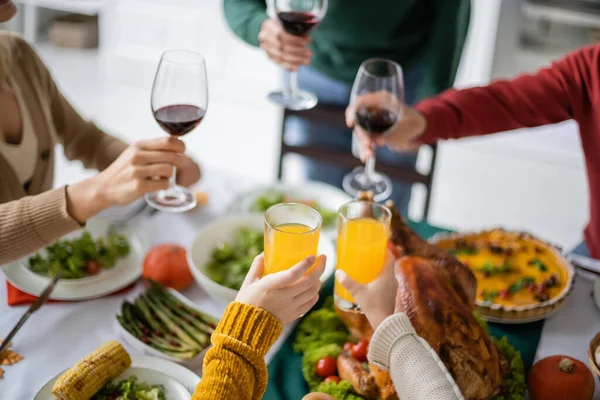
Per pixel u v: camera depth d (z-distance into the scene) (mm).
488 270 1562
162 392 1148
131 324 1285
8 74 1507
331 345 1271
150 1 4340
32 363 1212
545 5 3787
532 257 1628
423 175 2162
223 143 3961
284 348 1296
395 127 1751
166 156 1253
